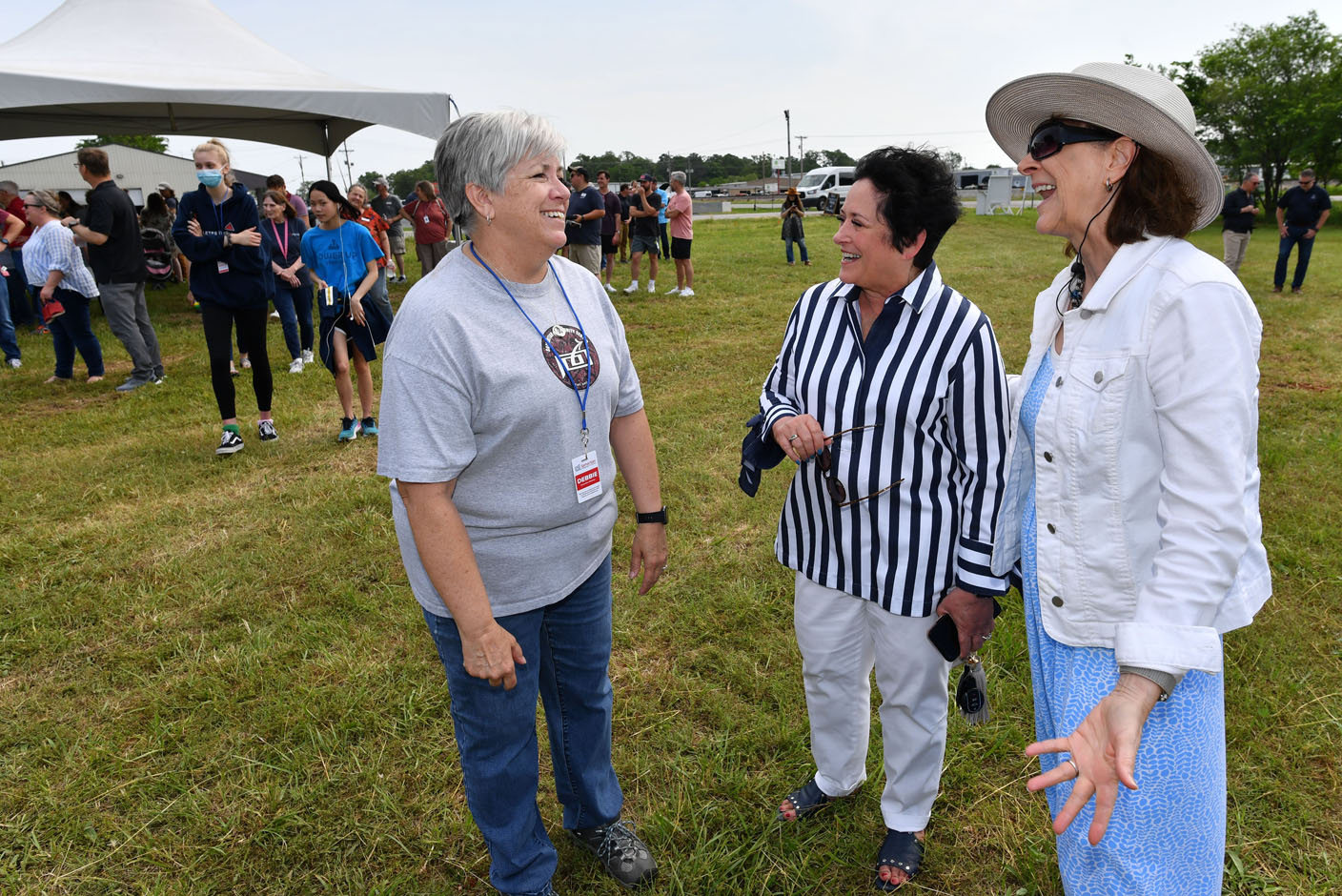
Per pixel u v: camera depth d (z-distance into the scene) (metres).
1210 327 1.15
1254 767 2.26
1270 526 3.62
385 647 2.99
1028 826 2.15
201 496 4.46
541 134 1.48
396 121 8.34
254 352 5.15
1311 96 29.53
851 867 2.04
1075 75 1.26
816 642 1.94
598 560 1.82
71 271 6.91
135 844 2.17
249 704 2.69
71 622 3.22
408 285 12.44
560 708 1.93
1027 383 1.47
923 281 1.66
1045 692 1.50
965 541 1.64
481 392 1.52
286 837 2.18
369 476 4.68
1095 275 1.35
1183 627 1.14
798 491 1.88
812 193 34.09
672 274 13.10
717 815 2.21
